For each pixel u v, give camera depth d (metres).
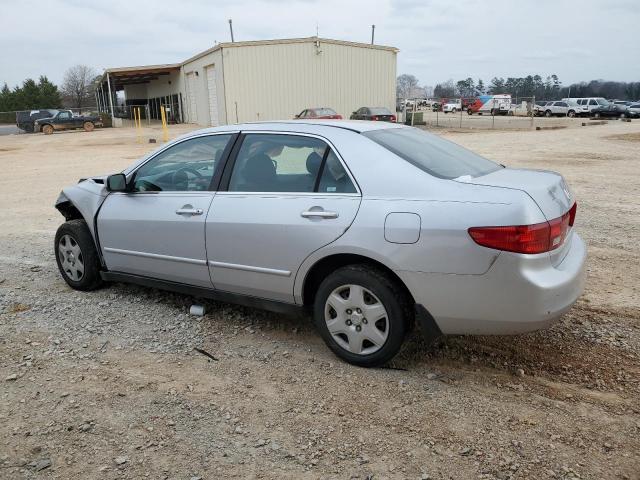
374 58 37.88
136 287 5.43
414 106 40.69
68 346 4.14
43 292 5.33
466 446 2.90
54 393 3.48
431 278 3.33
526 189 3.33
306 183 3.86
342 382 3.56
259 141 4.18
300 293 3.87
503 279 3.18
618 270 5.77
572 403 3.29
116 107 52.31
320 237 3.64
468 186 3.39
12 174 16.28
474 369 3.71
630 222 8.02
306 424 3.12
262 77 34.78
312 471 2.74
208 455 2.87
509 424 3.08
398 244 3.38
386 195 3.51
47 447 2.95
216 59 35.12
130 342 4.20
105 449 2.93
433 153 3.96
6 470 2.77
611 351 3.93
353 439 2.98
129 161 19.20
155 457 2.86
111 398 3.42
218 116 36.25
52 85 79.38
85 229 5.18
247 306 4.68
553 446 2.89
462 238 3.22
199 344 4.16
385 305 3.52
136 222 4.65
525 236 3.13
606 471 2.69
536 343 4.05
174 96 49.06
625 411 3.20
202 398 3.41
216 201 4.20
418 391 3.44
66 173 16.25
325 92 36.38
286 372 3.71
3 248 7.15
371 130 3.98
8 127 53.03
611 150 18.86
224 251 4.12
